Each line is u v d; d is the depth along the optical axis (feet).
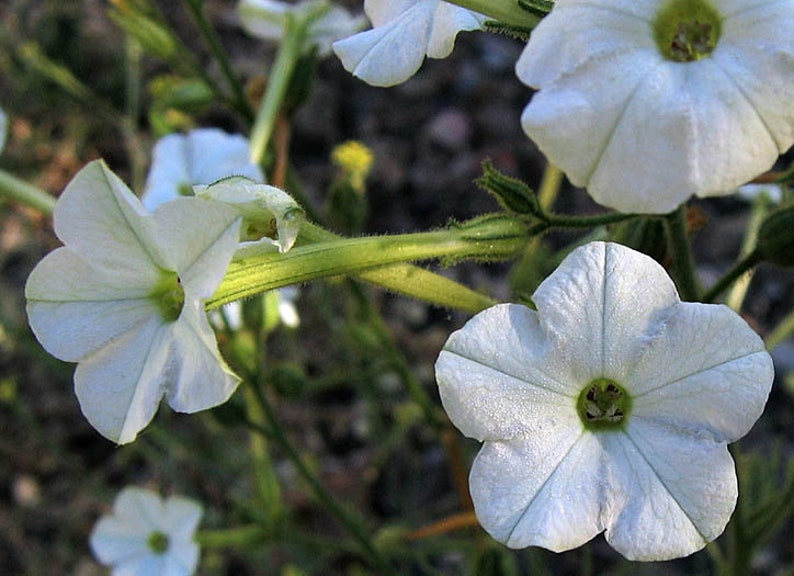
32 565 1.29
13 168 1.49
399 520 1.22
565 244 1.44
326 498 0.89
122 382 0.54
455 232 0.58
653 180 0.47
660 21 0.50
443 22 0.58
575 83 0.48
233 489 1.24
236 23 1.74
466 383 0.50
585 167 0.48
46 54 1.53
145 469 1.36
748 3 0.49
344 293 1.29
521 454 0.51
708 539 0.50
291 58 0.91
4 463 1.37
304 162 1.61
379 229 1.55
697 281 0.62
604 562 1.23
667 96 0.47
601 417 0.52
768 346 0.91
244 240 0.56
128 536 0.95
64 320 0.55
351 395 1.39
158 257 0.54
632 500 0.50
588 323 0.51
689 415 0.51
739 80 0.47
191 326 0.51
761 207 0.92
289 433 1.36
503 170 1.57
